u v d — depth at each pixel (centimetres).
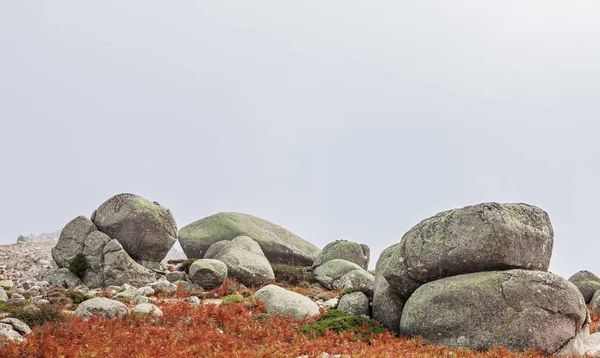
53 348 1391
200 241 4912
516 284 1662
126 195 3238
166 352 1450
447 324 1708
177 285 2773
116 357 1393
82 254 2959
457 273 1831
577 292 1684
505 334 1623
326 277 3681
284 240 5241
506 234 1750
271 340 1708
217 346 1543
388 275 1994
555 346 1606
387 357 1435
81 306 1869
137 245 3141
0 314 1816
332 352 1558
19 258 4097
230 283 2967
